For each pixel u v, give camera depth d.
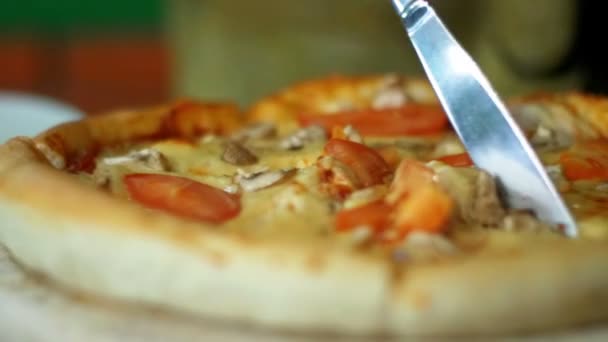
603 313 0.44
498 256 0.44
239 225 0.48
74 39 1.48
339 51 1.06
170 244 0.44
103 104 1.48
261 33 1.09
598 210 0.50
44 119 0.75
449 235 0.47
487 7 1.04
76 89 1.49
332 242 0.46
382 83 0.67
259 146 0.59
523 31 0.99
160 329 0.44
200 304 0.44
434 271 0.43
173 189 0.50
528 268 0.43
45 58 1.48
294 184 0.51
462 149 0.56
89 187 0.48
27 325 0.46
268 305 0.44
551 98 0.64
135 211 0.46
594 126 0.62
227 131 0.64
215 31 1.13
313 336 0.43
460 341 0.43
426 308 0.43
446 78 0.51
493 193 0.48
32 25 1.47
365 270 0.43
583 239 0.47
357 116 0.62
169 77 1.46
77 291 0.47
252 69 1.11
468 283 0.43
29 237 0.48
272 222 0.48
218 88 1.14
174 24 1.21
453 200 0.48
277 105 0.66
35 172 0.49
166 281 0.44
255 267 0.43
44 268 0.48
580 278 0.44
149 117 0.61
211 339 0.43
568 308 0.44
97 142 0.58
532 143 0.60
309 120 0.63
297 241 0.44
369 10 1.04
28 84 1.48
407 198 0.47
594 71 1.08
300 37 1.07
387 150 0.57
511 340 0.43
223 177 0.54
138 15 1.47
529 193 0.49
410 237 0.46
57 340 0.45
